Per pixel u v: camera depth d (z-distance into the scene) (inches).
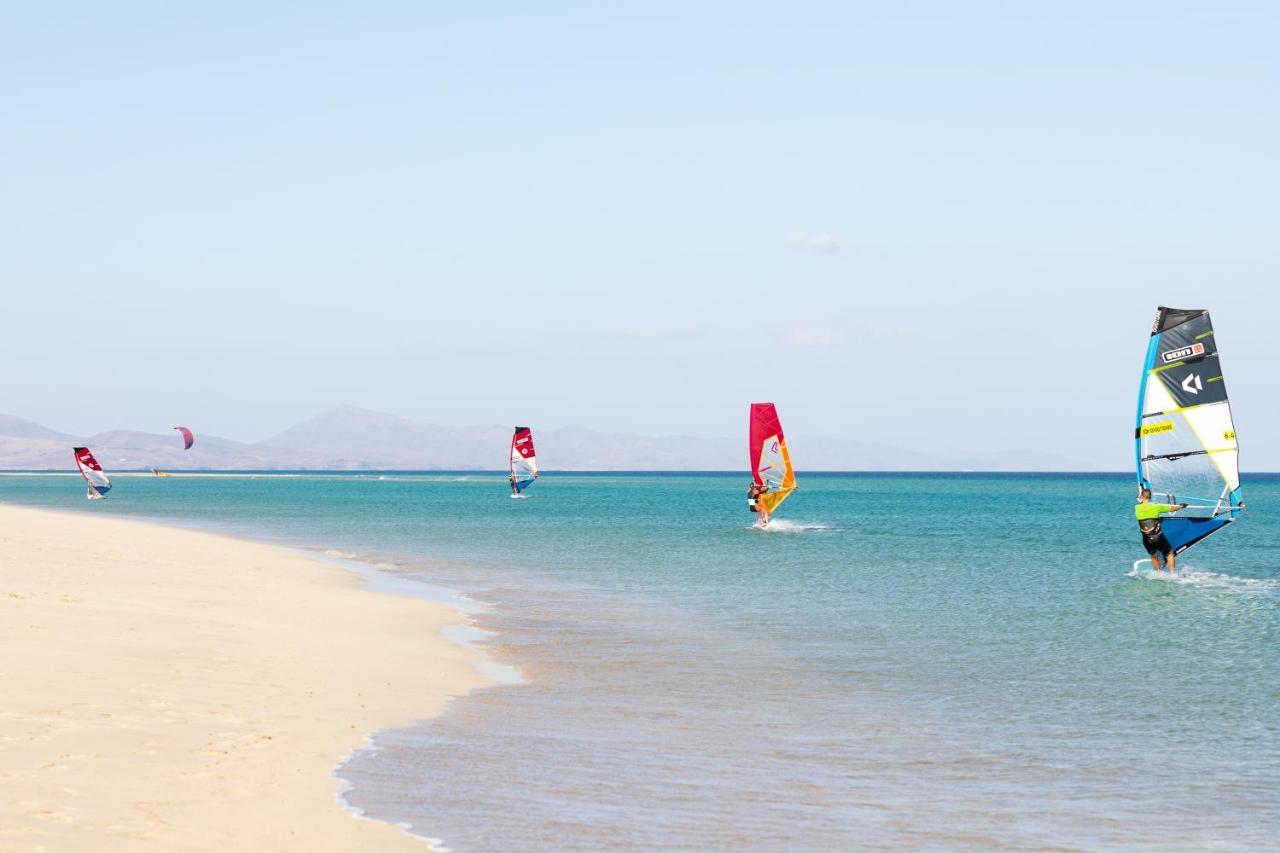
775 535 2396.7
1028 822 461.1
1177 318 1387.8
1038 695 720.3
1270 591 1330.0
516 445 5152.6
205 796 425.7
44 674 612.1
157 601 980.6
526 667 794.8
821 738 598.2
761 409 2605.8
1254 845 437.1
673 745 573.6
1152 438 1428.4
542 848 406.0
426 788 469.4
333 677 694.5
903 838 436.8
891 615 1107.3
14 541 1514.5
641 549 1974.7
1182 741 602.2
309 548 1939.0
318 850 381.7
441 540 2194.9
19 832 362.9
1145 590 1339.8
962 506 4485.7
